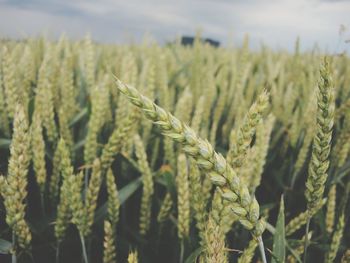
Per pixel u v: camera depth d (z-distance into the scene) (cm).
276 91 60
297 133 50
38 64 75
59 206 30
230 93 63
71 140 42
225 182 13
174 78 76
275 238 20
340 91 69
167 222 39
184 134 12
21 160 24
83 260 35
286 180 54
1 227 37
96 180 28
